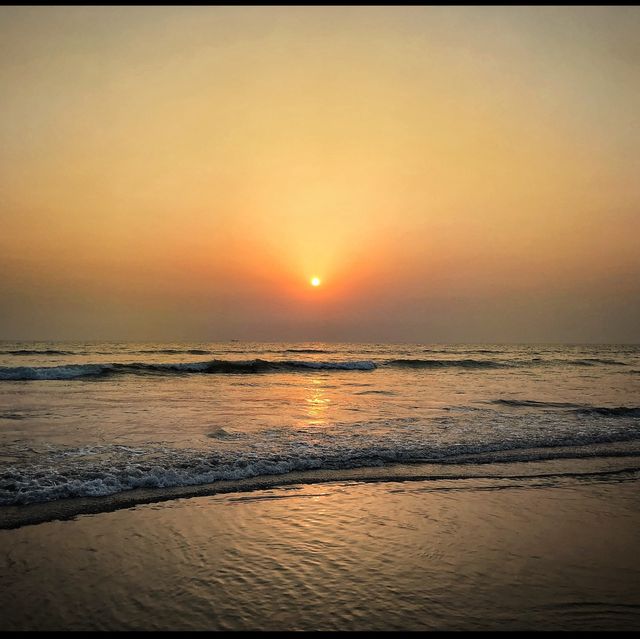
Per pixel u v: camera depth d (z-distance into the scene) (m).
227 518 6.14
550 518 6.48
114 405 16.03
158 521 5.97
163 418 13.32
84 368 29.22
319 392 21.59
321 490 7.37
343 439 10.66
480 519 6.36
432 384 26.39
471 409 16.11
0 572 4.62
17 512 6.09
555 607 4.31
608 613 4.25
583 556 5.36
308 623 3.97
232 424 12.51
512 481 8.09
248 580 4.62
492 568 5.00
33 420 12.64
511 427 12.51
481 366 44.75
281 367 37.00
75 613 4.02
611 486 8.02
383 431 11.73
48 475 7.34
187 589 4.43
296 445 9.95
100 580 4.55
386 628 3.93
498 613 4.20
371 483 7.78
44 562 4.85
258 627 3.90
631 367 46.31
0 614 3.97
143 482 7.29
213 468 8.06
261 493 7.16
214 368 34.41
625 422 13.71
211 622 3.95
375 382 27.44
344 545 5.44
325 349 88.69
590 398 20.17
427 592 4.49
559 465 9.16
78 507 6.33
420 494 7.30
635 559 5.34
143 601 4.22
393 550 5.35
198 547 5.29
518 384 26.92
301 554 5.18
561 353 80.12
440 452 9.66
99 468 7.80
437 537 5.74
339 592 4.45
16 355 49.66
